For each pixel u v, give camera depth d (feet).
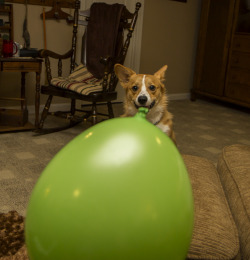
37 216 1.74
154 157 1.74
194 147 11.00
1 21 11.90
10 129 10.95
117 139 1.74
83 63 12.19
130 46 16.28
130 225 1.61
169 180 1.74
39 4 12.95
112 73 10.70
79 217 1.62
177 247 1.78
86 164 1.69
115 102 16.44
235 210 3.60
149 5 16.37
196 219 3.14
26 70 10.54
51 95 11.16
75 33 11.93
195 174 4.20
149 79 7.43
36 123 11.28
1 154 9.19
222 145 11.39
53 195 1.70
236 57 16.17
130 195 1.62
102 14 11.74
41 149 9.79
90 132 1.87
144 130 1.85
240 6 15.97
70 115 11.10
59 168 1.76
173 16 17.37
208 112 16.05
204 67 17.74
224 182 4.35
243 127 13.79
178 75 18.57
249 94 15.75
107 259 1.62
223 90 17.04
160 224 1.67
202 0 17.48
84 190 1.64
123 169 1.65
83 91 10.23
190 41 18.44
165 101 7.75
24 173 8.11
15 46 10.85
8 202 6.68
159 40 17.24
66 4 13.62
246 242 3.03
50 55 11.09
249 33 15.37
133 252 1.63
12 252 4.40
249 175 4.16
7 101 13.10
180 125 13.52
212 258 2.82
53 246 1.67
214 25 16.93
